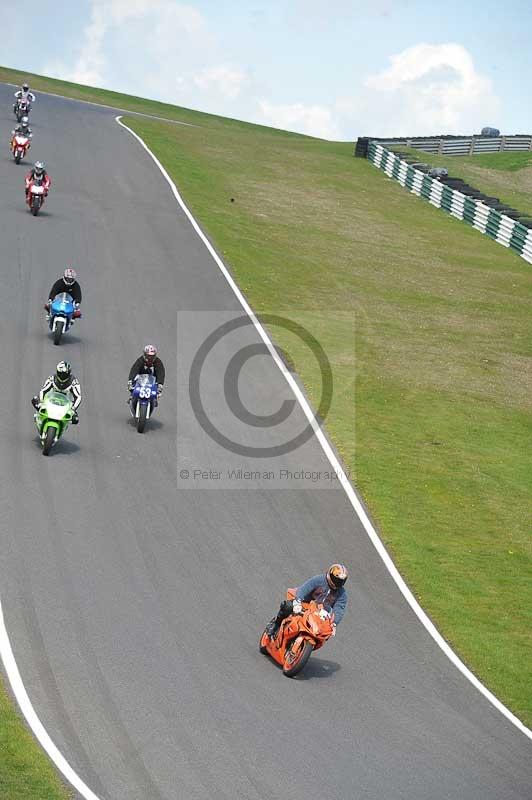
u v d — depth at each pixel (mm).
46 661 49844
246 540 69250
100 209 152500
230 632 56906
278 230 170750
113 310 112125
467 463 94125
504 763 48844
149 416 83562
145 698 48156
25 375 89750
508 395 116250
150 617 56531
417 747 48594
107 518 67625
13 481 69812
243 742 45812
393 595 66938
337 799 42500
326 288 143750
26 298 110125
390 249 176500
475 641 63031
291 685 52594
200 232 153250
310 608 53719
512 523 83188
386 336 128875
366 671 56156
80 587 58125
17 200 147250
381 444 93938
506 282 168250
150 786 41125
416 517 80250
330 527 74688
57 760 41781
